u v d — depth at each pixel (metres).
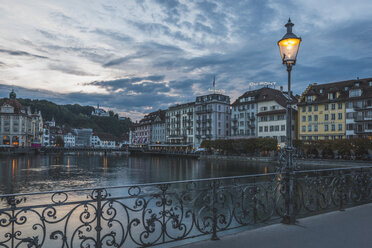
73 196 24.25
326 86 72.75
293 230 6.72
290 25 7.65
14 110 118.12
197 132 105.06
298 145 64.81
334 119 66.25
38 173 44.28
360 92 61.78
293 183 7.44
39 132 142.38
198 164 64.88
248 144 72.06
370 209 8.77
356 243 5.84
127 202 20.55
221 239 6.16
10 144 115.94
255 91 89.44
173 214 6.45
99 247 5.50
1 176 40.03
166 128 123.56
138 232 14.05
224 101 101.25
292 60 7.54
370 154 55.06
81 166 59.50
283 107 76.44
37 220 16.48
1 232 14.36
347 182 9.84
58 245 12.74
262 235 6.38
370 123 60.03
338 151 58.28
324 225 7.11
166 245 11.74
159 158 94.44
